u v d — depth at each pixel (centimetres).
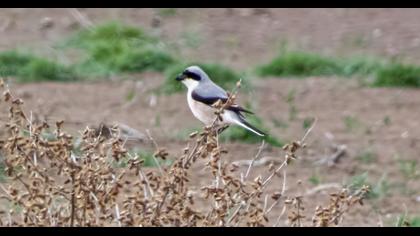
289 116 1639
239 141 1479
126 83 1791
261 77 1875
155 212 848
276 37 2158
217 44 2100
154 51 1900
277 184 1311
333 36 2164
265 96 1739
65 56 1955
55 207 884
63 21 2186
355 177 1338
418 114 1669
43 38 2078
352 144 1509
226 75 1755
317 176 1352
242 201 868
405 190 1310
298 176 1353
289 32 2191
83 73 1831
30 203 846
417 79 1822
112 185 851
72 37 2066
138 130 1510
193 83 1373
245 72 1828
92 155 856
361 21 2242
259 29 2206
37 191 847
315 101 1723
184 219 851
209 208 1126
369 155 1456
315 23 2241
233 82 1745
